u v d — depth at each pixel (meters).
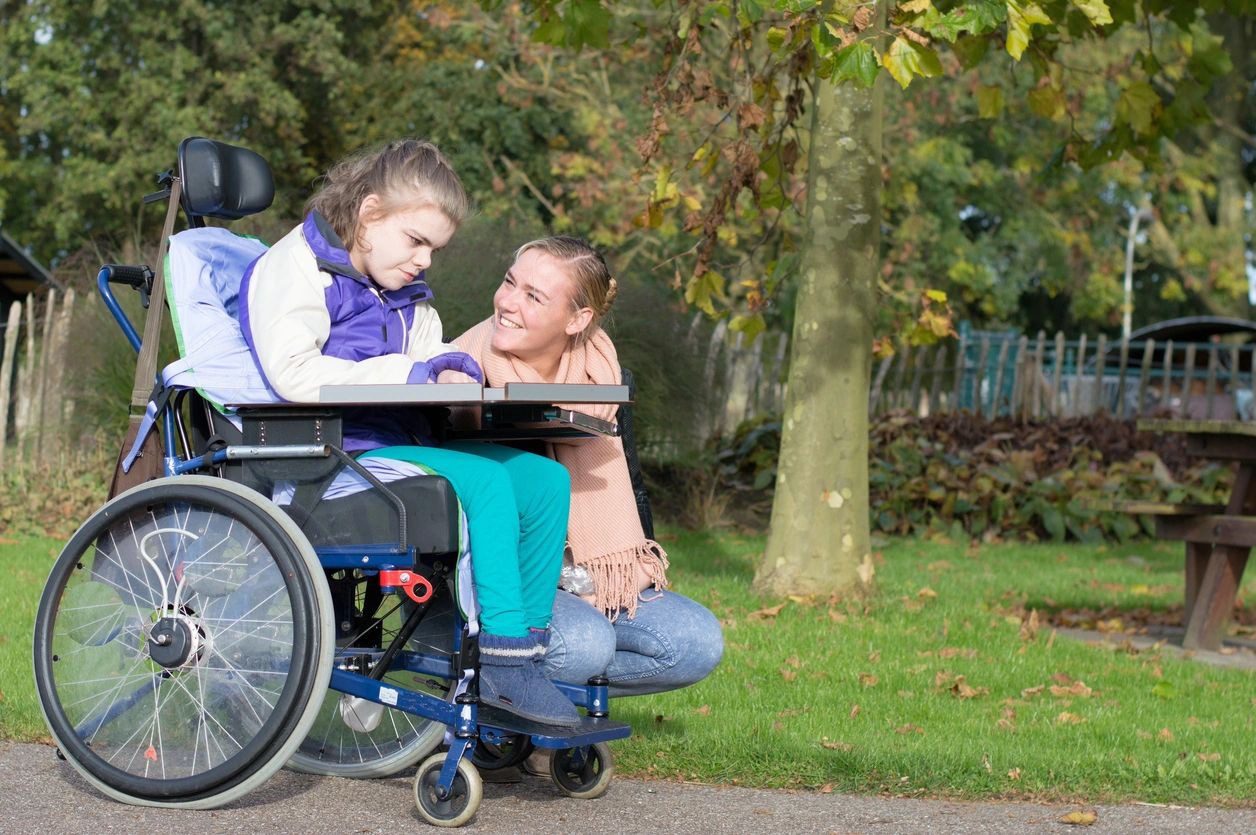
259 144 29.53
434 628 4.27
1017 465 13.23
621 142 20.67
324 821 3.77
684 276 14.61
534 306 3.95
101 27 29.39
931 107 24.27
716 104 7.94
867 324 8.05
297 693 3.63
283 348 3.71
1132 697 5.86
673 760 4.39
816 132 8.02
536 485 3.81
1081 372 16.61
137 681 3.90
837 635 6.96
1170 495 13.23
